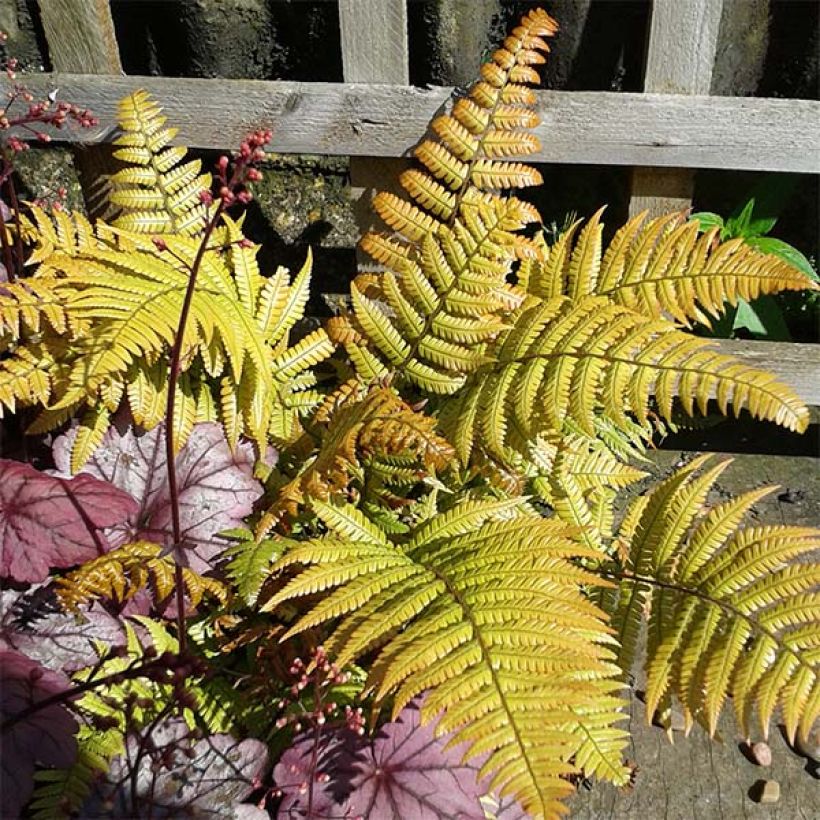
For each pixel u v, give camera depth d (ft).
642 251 1.72
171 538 1.51
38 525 1.40
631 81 2.19
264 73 2.27
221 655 1.55
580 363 1.51
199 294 1.58
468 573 1.36
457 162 1.78
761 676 1.35
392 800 1.30
